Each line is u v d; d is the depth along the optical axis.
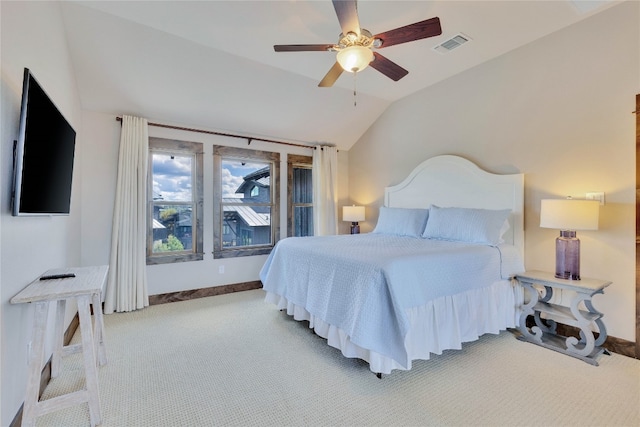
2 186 1.36
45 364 1.93
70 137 2.24
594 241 2.59
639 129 2.34
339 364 2.26
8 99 1.44
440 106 3.94
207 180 4.11
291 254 3.08
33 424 1.45
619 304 2.44
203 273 4.06
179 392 1.91
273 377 2.08
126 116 3.48
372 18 2.56
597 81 2.58
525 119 3.08
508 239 3.13
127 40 2.83
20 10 1.60
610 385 1.97
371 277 2.09
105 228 3.45
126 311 3.42
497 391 1.91
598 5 2.48
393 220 3.99
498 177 3.26
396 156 4.62
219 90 3.64
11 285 1.45
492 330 2.67
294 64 3.44
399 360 1.91
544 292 2.90
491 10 2.51
